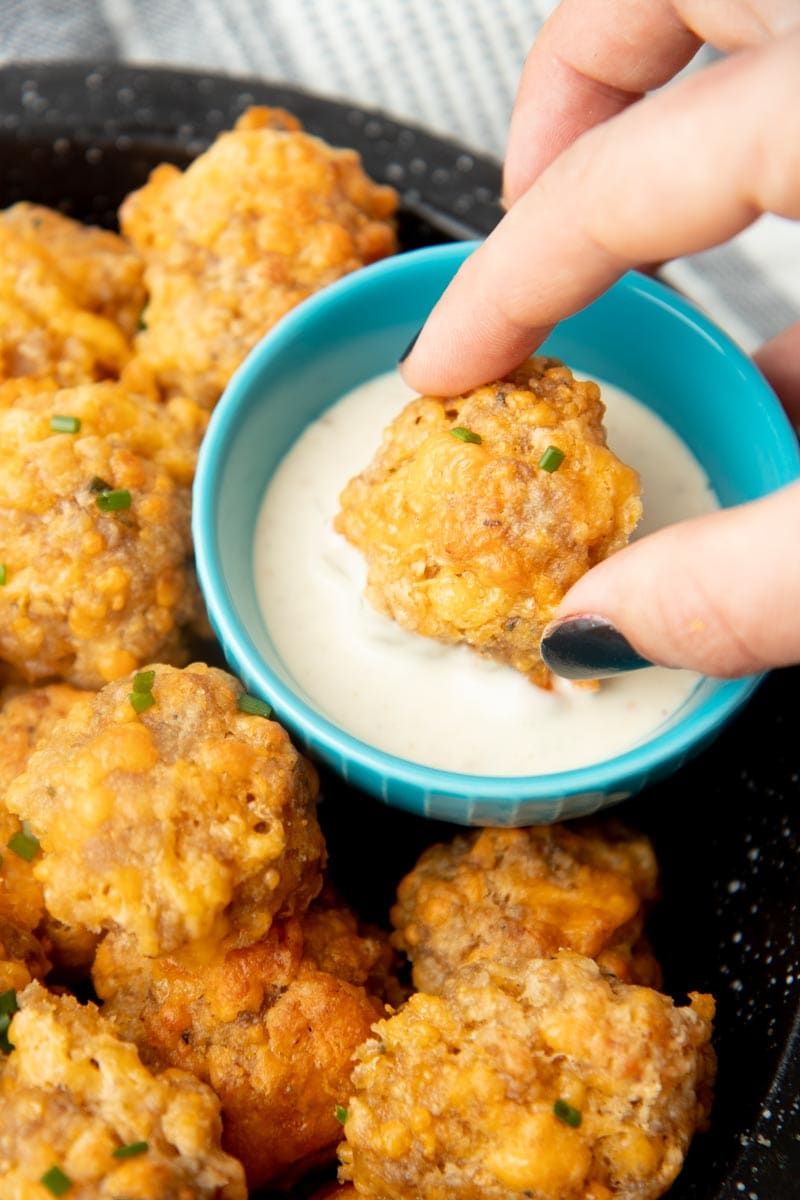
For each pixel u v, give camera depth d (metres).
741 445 0.27
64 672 0.28
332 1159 0.26
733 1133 0.24
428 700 0.26
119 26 0.37
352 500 0.26
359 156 0.32
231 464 0.27
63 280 0.30
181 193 0.30
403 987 0.27
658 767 0.25
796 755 0.27
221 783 0.24
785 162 0.21
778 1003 0.25
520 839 0.27
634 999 0.24
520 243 0.24
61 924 0.26
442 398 0.26
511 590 0.24
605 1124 0.23
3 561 0.27
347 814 0.29
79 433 0.27
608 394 0.29
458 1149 0.23
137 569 0.27
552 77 0.27
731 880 0.28
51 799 0.24
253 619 0.26
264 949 0.25
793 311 0.36
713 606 0.22
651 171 0.22
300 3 0.37
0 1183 0.23
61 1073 0.23
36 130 0.32
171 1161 0.23
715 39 0.25
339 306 0.28
